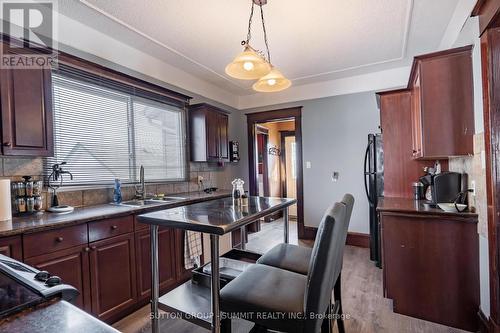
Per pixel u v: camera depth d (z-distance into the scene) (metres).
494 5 1.50
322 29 2.66
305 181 4.45
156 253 1.61
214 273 1.31
